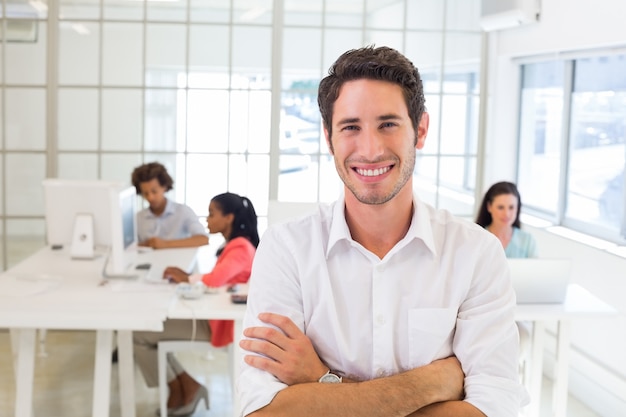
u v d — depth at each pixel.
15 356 4.38
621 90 4.86
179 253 5.11
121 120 5.98
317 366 1.53
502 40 5.97
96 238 4.83
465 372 1.53
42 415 4.47
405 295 1.54
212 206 4.27
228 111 6.01
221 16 5.93
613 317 3.73
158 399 4.76
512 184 4.68
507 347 1.54
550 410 4.65
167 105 5.99
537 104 5.89
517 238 4.70
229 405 4.67
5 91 5.92
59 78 5.94
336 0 5.98
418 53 6.06
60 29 5.91
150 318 3.52
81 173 6.02
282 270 1.58
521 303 3.83
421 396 1.48
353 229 1.55
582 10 4.80
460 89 6.10
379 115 1.40
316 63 6.02
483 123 6.14
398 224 1.52
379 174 1.42
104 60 5.94
